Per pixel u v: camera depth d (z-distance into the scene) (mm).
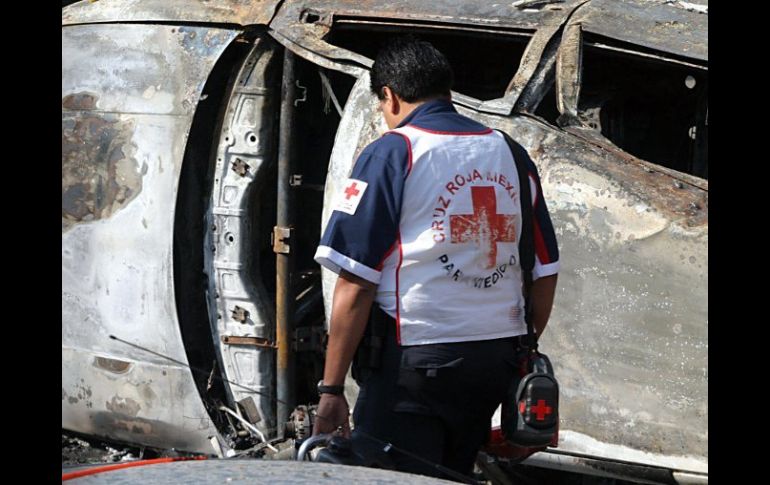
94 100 9148
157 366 8898
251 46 8898
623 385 6852
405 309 5074
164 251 8766
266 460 3242
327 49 8328
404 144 5098
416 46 5406
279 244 8602
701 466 6598
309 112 9352
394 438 5152
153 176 8844
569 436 7078
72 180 9117
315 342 8781
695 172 8359
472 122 5355
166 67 8961
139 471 2990
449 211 5070
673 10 8039
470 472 5480
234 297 8820
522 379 5246
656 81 8719
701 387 6586
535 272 5551
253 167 8758
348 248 4988
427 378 5070
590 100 8594
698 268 6613
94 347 9172
